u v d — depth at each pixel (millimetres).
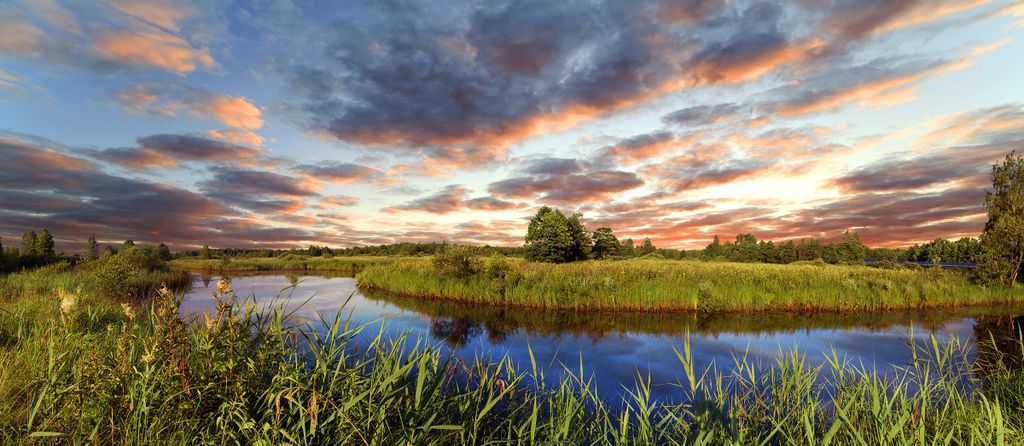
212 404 2855
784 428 4527
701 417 3502
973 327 15711
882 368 9219
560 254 60281
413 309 18781
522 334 13742
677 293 19453
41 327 5023
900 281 23828
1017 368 8617
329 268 56469
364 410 3027
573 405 4559
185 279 32375
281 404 2971
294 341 3463
